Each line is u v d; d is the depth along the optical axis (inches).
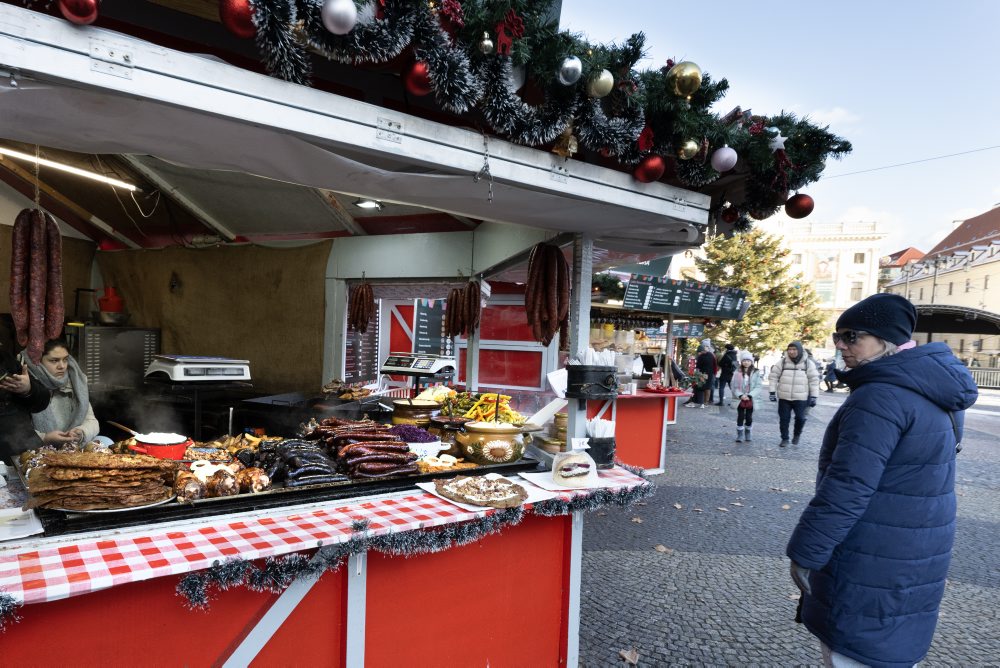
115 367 239.3
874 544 61.4
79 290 262.1
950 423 62.5
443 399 153.5
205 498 68.8
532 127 70.1
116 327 240.1
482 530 72.7
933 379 60.7
